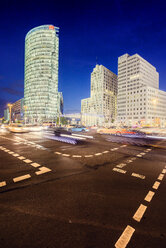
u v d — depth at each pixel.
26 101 124.25
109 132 28.22
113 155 7.16
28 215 2.32
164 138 17.62
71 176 4.16
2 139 12.79
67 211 2.45
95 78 136.25
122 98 108.94
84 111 147.38
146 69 105.50
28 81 123.38
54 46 121.75
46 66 118.25
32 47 121.94
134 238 1.90
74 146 9.60
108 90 136.00
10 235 1.91
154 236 1.95
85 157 6.57
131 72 103.62
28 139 12.99
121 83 110.56
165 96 106.00
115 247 1.76
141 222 2.22
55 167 4.97
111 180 3.94
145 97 92.88
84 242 1.82
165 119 104.62
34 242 1.81
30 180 3.79
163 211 2.53
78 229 2.04
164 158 6.84
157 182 3.88
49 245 1.77
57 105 125.94
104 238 1.89
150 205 2.72
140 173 4.59
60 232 1.97
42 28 120.56
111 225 2.13
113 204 2.72
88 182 3.76
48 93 118.12
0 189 3.21
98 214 2.39
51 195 3.00
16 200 2.76
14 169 4.67
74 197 2.94
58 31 128.00
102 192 3.21
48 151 7.71
